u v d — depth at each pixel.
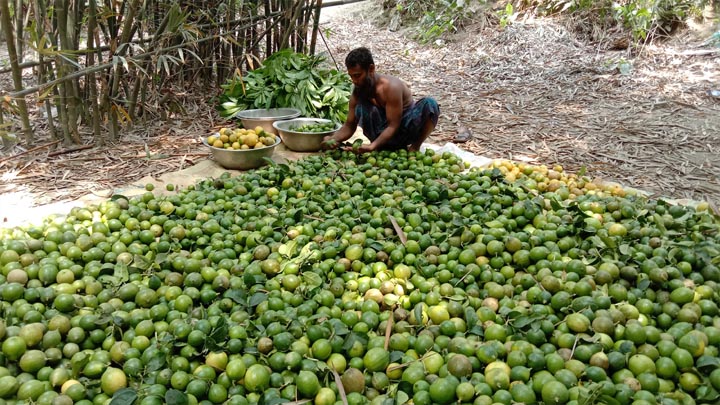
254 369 3.17
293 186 5.85
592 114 9.73
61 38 6.77
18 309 3.59
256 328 3.56
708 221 4.94
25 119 7.06
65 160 6.93
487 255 4.40
